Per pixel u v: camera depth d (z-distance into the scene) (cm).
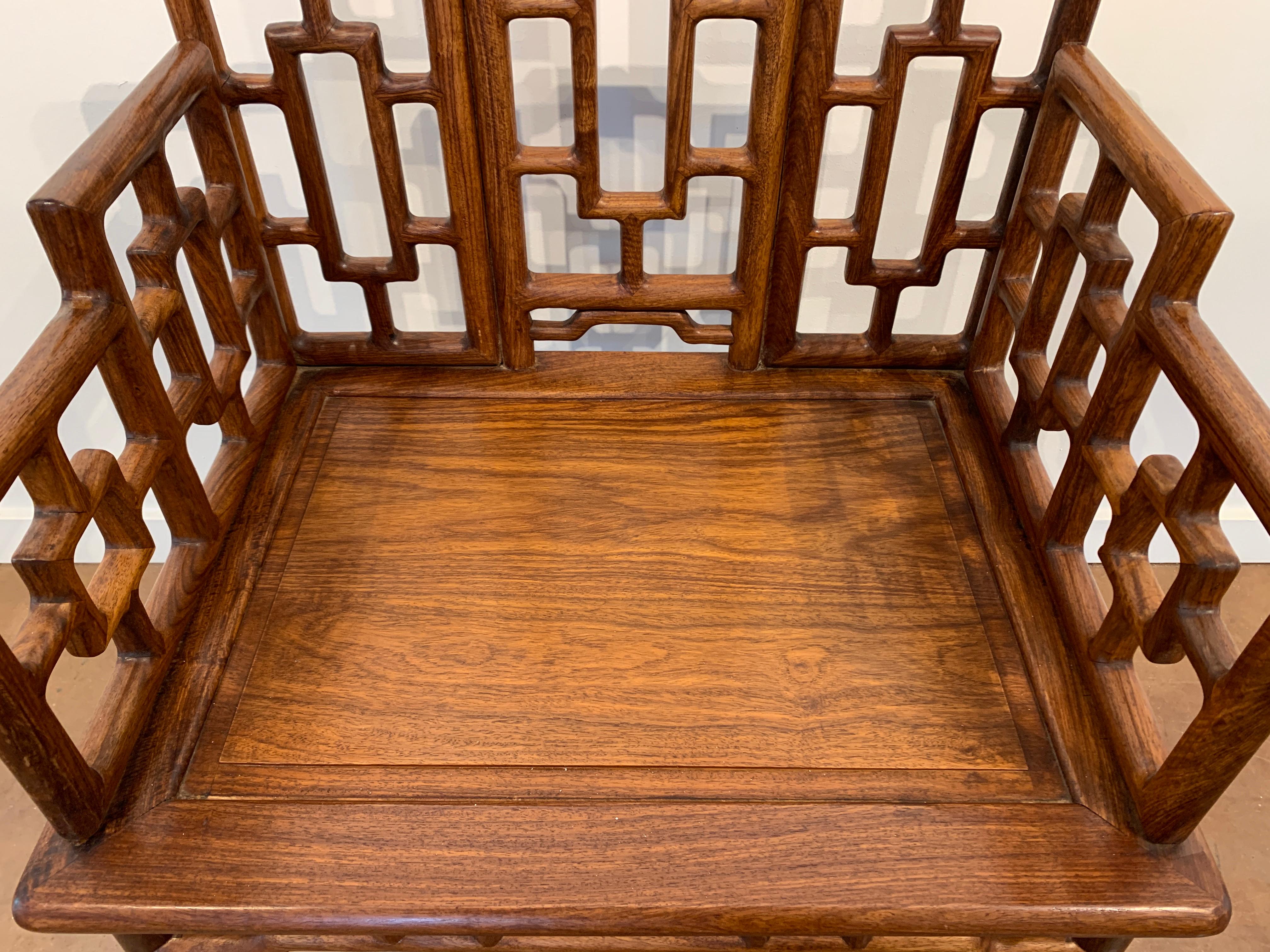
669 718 70
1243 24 93
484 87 78
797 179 84
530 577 79
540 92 97
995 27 77
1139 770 64
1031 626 75
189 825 64
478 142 82
